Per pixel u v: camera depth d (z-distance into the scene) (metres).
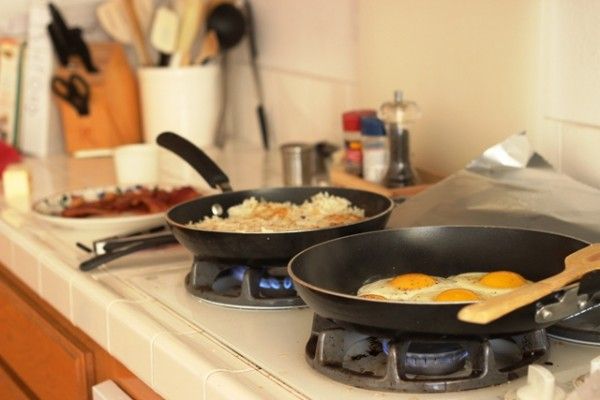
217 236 1.22
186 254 1.51
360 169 1.74
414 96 1.79
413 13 1.76
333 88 2.11
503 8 1.54
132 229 1.66
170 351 1.10
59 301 1.47
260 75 2.41
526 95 1.51
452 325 0.93
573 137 1.45
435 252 1.18
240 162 2.23
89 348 1.43
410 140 1.76
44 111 2.43
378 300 0.93
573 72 1.43
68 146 2.43
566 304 0.92
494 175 1.42
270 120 2.40
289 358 1.06
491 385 0.96
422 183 1.67
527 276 1.14
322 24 2.11
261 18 2.37
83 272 1.42
